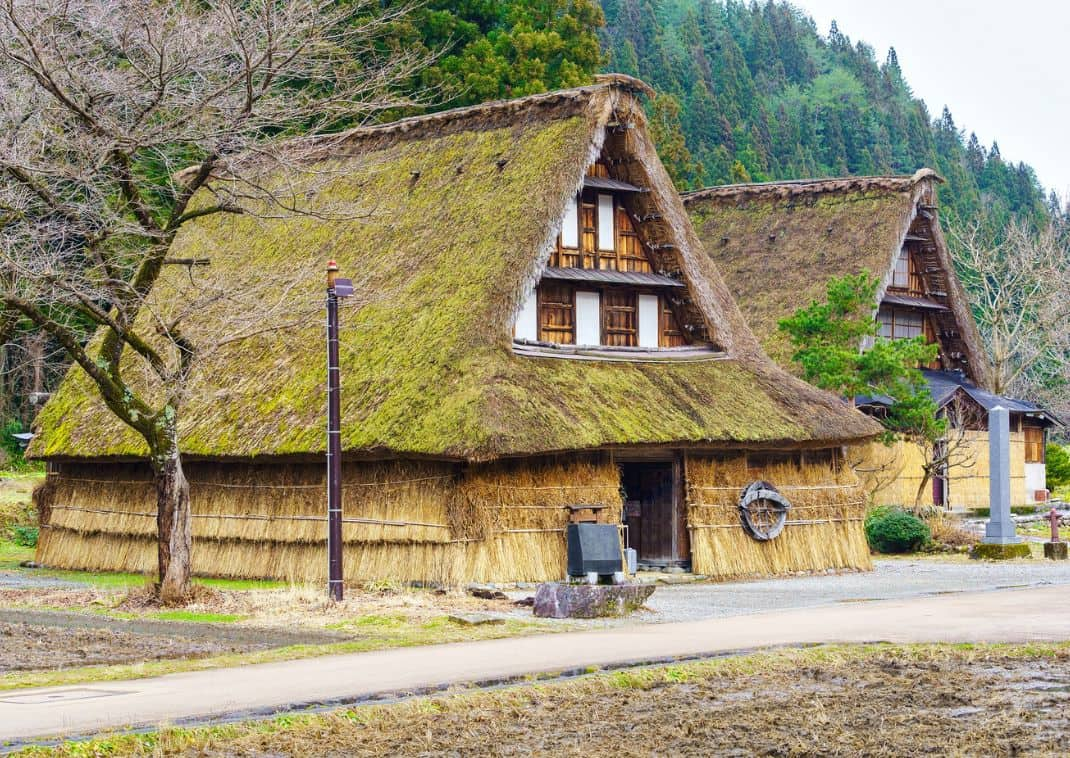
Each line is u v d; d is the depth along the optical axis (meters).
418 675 14.80
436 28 48.25
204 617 20.16
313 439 26.02
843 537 30.27
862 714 13.20
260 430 27.33
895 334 48.28
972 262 71.38
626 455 28.08
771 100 158.00
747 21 179.38
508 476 25.05
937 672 15.34
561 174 27.91
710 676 15.10
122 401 21.89
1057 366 67.94
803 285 43.16
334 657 16.31
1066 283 62.97
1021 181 144.38
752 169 105.75
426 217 29.44
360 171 28.23
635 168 29.94
